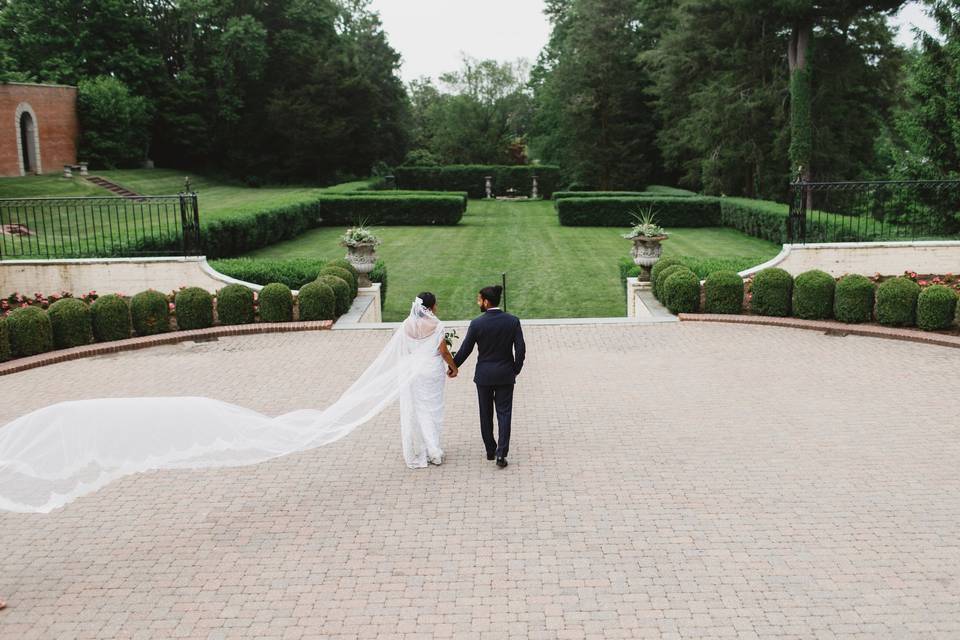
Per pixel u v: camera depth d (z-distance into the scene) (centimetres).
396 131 6594
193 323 1352
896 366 1076
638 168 5644
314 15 6056
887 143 4594
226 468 771
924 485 697
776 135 3750
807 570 559
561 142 6188
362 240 1594
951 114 2103
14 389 1062
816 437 821
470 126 6894
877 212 2420
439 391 763
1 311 1430
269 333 1349
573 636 488
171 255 1684
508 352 753
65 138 4794
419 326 755
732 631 490
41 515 676
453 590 543
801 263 1598
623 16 5431
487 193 5903
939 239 1680
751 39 3906
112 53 5397
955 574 549
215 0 5653
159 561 594
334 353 1207
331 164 6097
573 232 3300
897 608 510
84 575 577
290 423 693
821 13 3172
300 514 668
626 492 696
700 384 1016
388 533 629
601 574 559
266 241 2756
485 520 647
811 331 1290
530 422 887
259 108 5972
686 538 609
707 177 4047
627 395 977
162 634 501
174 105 5650
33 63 5131
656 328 1334
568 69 5603
